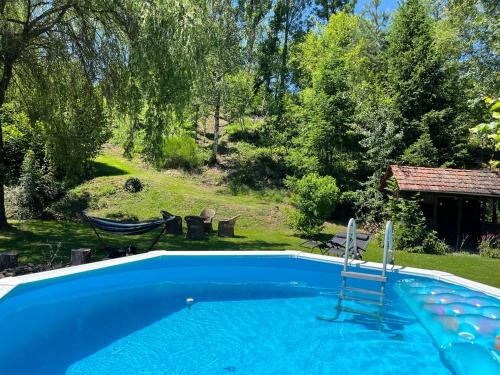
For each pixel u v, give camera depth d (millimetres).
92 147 15969
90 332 6098
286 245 14062
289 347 5898
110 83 12930
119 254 9664
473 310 6539
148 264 8789
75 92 13211
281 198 23172
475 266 12422
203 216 16453
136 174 22562
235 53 25375
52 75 12992
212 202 19828
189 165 25484
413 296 7484
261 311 7297
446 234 19219
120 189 19734
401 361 5520
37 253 10016
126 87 13141
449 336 5781
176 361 5352
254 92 31969
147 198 19359
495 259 14250
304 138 24219
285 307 7527
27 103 14383
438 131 22969
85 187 19453
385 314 7242
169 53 12750
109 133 18219
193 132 30734
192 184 23438
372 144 22016
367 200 21047
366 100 24250
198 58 13148
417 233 15164
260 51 31844
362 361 5523
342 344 6020
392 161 21781
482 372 4793
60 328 6145
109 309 7066
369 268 9031
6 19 11516
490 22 19750
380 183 19734
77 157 14844
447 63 23172
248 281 9078
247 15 29594
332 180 16844
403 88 23500
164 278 8992
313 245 12875
